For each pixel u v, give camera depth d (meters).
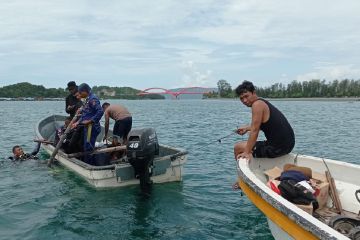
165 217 5.77
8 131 19.02
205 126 22.38
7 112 42.31
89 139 7.96
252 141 5.29
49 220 5.63
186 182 7.76
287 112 41.00
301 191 4.32
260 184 4.36
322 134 17.16
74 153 8.30
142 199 6.57
